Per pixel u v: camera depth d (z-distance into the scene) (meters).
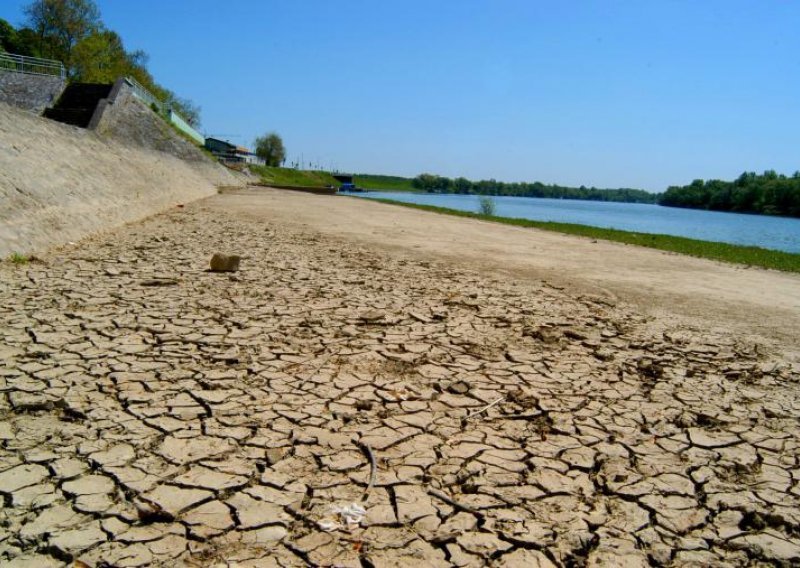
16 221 8.60
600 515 2.71
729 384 4.64
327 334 5.34
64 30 46.12
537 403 4.02
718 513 2.79
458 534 2.50
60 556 2.22
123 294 6.36
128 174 16.94
